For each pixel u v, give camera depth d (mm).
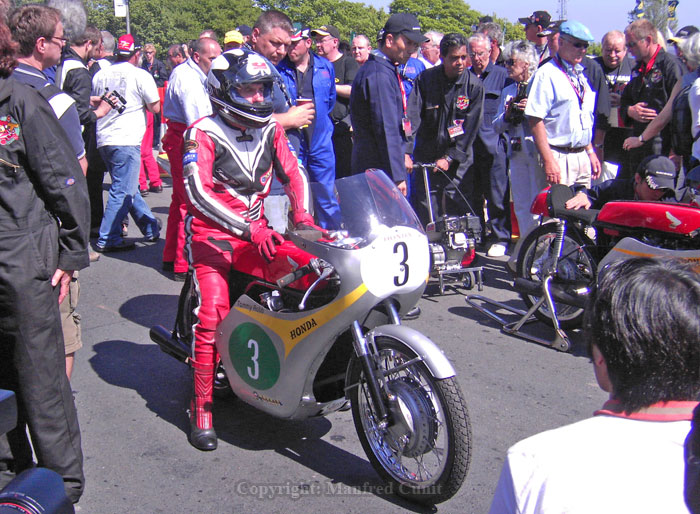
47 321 2785
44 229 2762
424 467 3189
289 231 3227
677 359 1253
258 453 3502
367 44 8883
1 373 2828
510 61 6480
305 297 3080
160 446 3551
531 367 4562
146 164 10164
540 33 7785
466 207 6617
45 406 2820
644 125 6984
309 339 3105
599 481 1204
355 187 3139
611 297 1322
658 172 4828
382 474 3178
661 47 6910
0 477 2914
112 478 3264
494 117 7137
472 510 3059
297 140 5688
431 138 6480
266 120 3396
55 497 1942
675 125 5445
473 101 6285
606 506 1182
